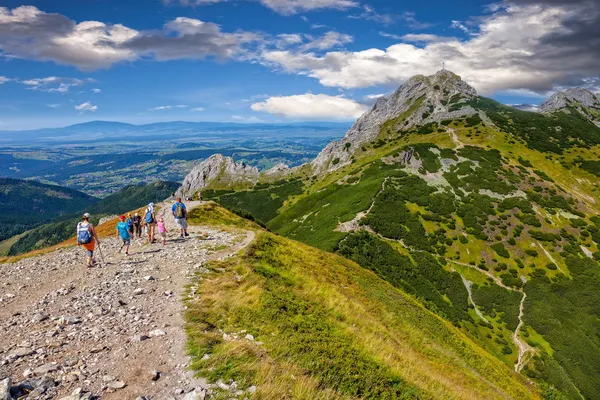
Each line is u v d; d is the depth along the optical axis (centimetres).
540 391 3841
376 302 3041
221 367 996
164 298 1606
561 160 15212
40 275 2017
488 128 18450
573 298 7962
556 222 10369
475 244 9712
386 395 1106
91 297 1591
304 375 1045
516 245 9562
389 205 11594
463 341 3438
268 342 1260
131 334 1202
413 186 12750
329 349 1300
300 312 1709
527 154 15362
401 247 9750
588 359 6556
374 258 9169
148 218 3016
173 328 1265
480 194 11794
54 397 810
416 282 8469
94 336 1171
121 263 2283
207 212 5472
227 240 3238
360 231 10300
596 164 14838
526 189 12088
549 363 6469
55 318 1332
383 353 1498
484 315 7781
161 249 2762
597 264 8962
